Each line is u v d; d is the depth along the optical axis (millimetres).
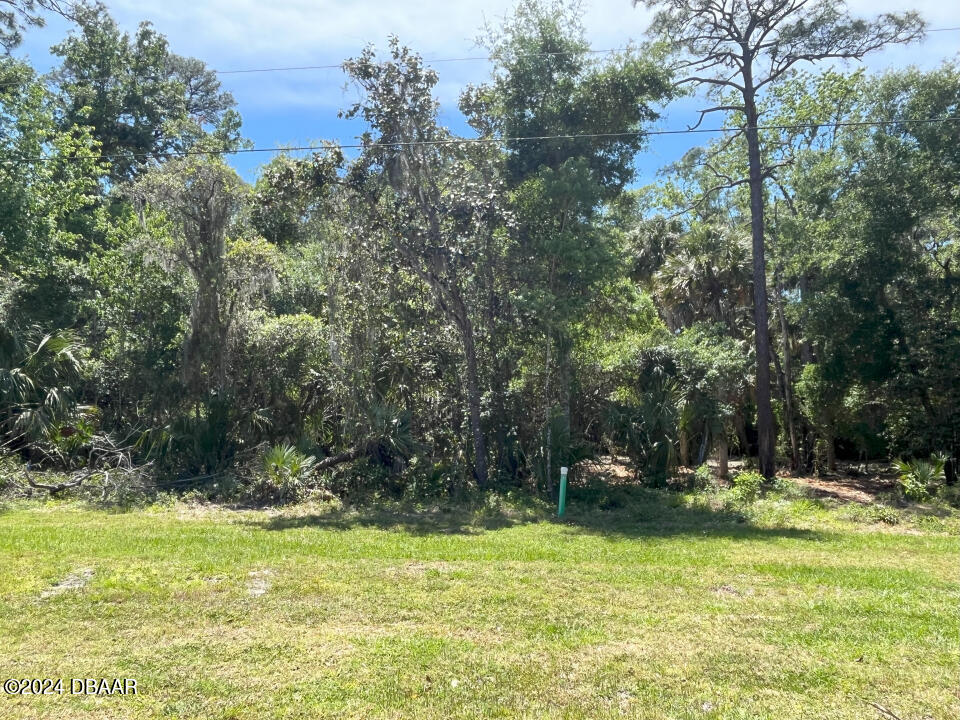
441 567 9109
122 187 17859
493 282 17156
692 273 24188
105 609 6969
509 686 5395
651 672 5688
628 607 7426
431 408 17641
